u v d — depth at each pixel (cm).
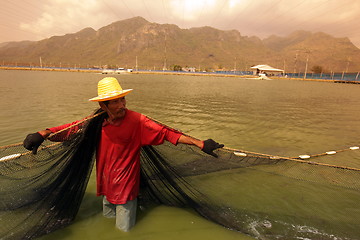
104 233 294
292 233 297
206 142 276
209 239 287
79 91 2138
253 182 421
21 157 302
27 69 11025
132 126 274
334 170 435
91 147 306
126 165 285
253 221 321
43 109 1159
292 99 2117
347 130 916
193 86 3516
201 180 410
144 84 3650
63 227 304
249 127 900
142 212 340
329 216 333
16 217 307
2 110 1104
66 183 310
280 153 609
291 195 384
